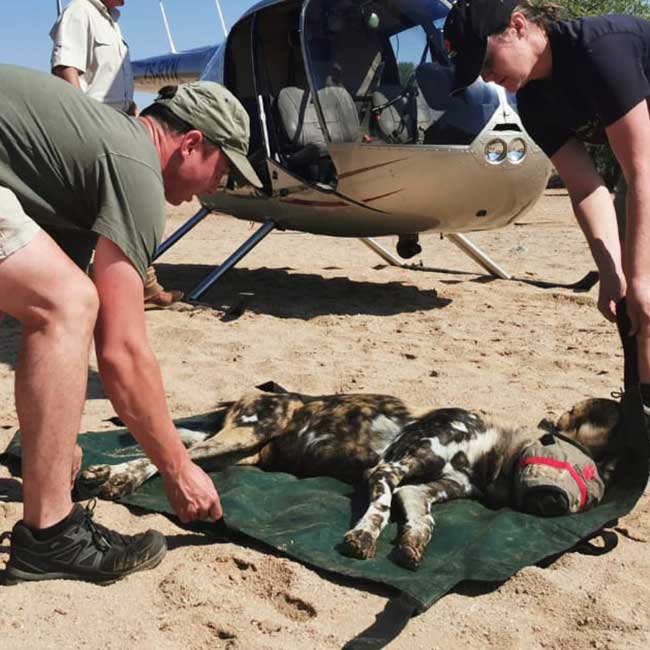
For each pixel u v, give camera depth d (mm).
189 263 13422
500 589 3713
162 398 3664
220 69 10516
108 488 4520
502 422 4633
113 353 3545
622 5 31672
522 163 8719
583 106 4664
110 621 3410
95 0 8023
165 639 3314
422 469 4453
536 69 4562
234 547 4031
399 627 3371
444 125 8711
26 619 3391
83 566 3650
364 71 9234
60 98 3473
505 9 4457
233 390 6621
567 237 17234
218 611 3500
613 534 4160
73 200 3555
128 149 3498
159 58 16344
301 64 10523
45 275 3336
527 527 4133
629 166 4363
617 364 7449
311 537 4051
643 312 4324
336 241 16406
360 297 10344
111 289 3516
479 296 10391
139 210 3506
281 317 9258
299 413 5004
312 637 3340
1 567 3771
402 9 9195
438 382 6891
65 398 3459
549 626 3463
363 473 4727
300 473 4984
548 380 6996
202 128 3750
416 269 12375
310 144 9656
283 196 9672
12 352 7711
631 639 3363
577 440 4543
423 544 3910
